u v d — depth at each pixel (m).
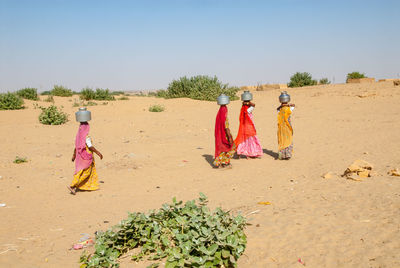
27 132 14.75
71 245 4.67
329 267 3.53
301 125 14.74
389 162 7.83
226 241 3.88
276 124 15.38
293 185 6.72
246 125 9.52
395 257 3.50
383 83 29.73
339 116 16.30
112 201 6.57
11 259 4.25
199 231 4.00
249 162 9.23
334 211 4.93
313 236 4.20
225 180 7.60
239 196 6.31
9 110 20.98
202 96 26.80
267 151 10.48
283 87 38.81
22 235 5.02
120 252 4.31
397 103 18.34
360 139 10.95
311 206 5.28
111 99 28.62
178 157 10.16
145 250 4.27
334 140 11.21
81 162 7.04
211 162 9.47
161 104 24.84
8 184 7.73
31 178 8.26
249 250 4.04
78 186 7.14
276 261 3.75
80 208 6.24
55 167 9.37
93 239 4.77
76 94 35.97
